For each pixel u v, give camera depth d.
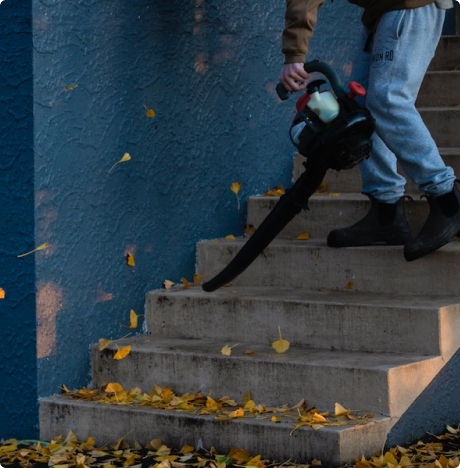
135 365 4.34
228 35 5.13
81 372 4.41
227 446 3.79
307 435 3.60
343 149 3.78
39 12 4.07
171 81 4.78
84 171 4.33
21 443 4.19
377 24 4.25
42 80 4.10
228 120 5.17
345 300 4.29
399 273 4.43
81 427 4.14
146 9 4.61
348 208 4.92
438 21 4.25
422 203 4.72
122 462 3.82
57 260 4.23
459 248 4.33
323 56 5.92
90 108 4.34
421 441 3.91
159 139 4.73
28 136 4.09
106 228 4.46
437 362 4.02
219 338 4.52
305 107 3.89
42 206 4.14
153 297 4.68
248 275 4.85
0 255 4.23
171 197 4.82
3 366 4.29
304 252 4.68
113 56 4.44
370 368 3.79
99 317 4.47
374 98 4.21
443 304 4.12
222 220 5.16
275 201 5.18
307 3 4.00
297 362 3.96
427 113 5.67
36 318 4.16
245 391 4.08
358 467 3.49
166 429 3.94
